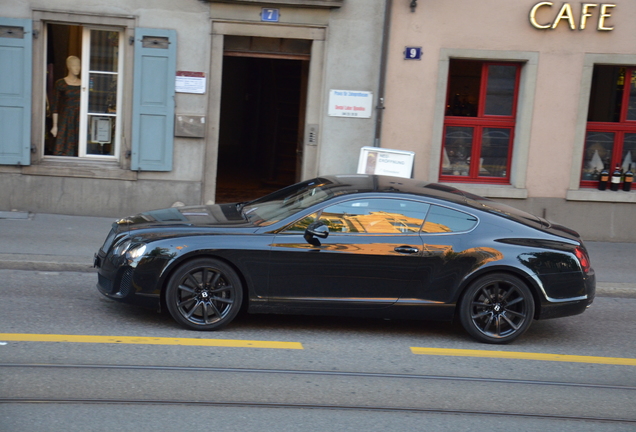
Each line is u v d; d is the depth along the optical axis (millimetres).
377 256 6355
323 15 10969
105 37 11023
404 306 6461
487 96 11523
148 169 11047
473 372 5809
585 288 6609
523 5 11000
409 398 5160
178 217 6816
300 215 6434
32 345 5723
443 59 11062
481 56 11094
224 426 4504
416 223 6516
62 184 10930
